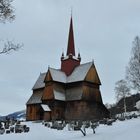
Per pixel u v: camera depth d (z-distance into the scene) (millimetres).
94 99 68062
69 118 66188
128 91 82000
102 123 42656
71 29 80875
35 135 32250
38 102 72000
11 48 13281
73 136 30016
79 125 36875
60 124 42719
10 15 12789
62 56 77250
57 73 72062
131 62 61531
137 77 60469
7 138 29875
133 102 91812
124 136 23000
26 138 29891
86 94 66812
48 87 69875
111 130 30906
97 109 67938
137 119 45125
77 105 65750
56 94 67625
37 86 77812
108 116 67688
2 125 42875
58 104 67188
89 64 71000
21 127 36812
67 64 75312
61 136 31219
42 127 43312
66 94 69875
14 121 51438
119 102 93938
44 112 65562
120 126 34781
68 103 67938
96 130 33125
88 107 66000
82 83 67438
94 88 69312
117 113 89812
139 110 80875
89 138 25594
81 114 64500
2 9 12531
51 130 37656
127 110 91500
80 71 71125
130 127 31031
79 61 77062
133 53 61562
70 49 78812
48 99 68125
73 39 80125
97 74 70750
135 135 22562
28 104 75125
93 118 65625
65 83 71250
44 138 29781
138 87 60406
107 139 23031
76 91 67812
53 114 65750
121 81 83562
